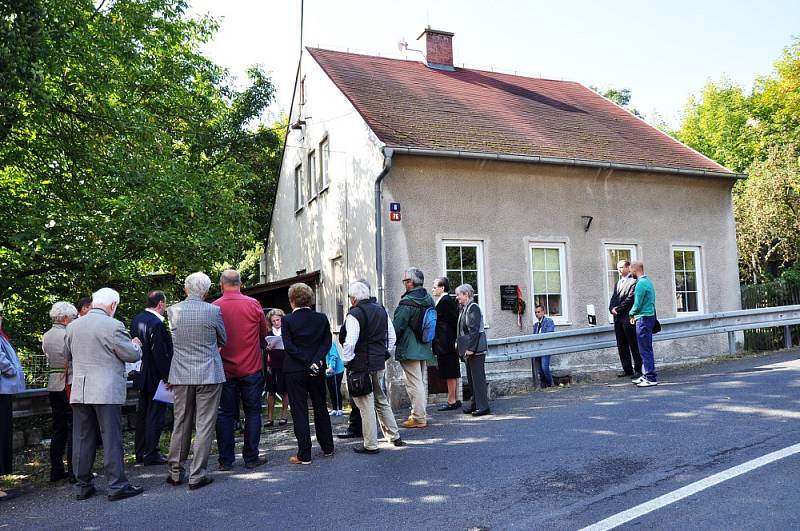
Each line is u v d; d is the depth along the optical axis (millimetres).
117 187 12984
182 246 13320
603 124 16375
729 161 32531
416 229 11789
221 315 6320
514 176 12836
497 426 7473
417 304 7766
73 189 12758
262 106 23812
